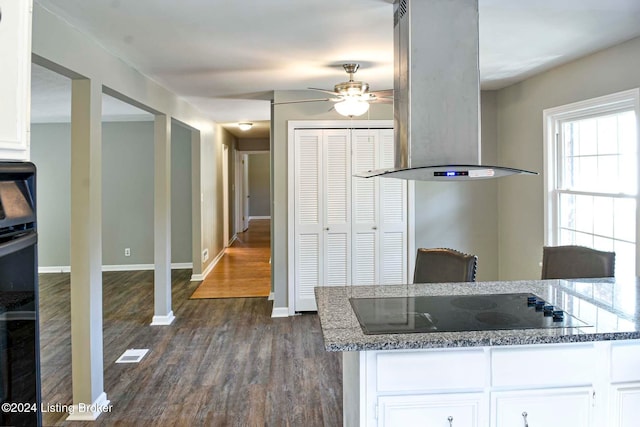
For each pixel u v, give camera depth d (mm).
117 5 2533
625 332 1834
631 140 3402
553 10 2693
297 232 5227
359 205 5273
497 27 2988
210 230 7816
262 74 4219
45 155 7543
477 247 5367
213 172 8094
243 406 3105
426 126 2270
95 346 3061
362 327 1919
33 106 5910
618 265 3545
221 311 5406
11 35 1271
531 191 4637
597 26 2975
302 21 2826
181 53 3480
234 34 3061
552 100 4215
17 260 1229
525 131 4676
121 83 3635
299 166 5195
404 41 2322
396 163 2471
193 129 6453
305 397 3227
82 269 2988
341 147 5207
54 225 7613
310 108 5152
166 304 4941
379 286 2691
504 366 1830
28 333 1295
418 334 1829
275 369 3715
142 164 7734
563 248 3043
